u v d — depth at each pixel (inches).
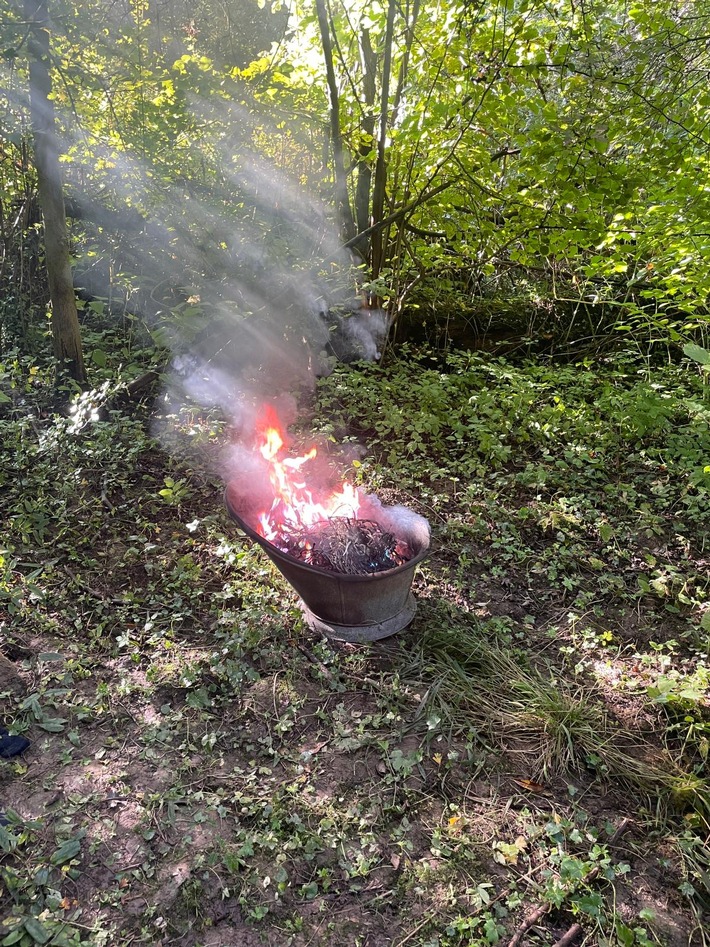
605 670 124.6
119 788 98.0
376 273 247.0
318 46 234.2
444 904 85.0
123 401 214.1
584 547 159.9
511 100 194.4
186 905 83.7
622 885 88.4
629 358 250.5
